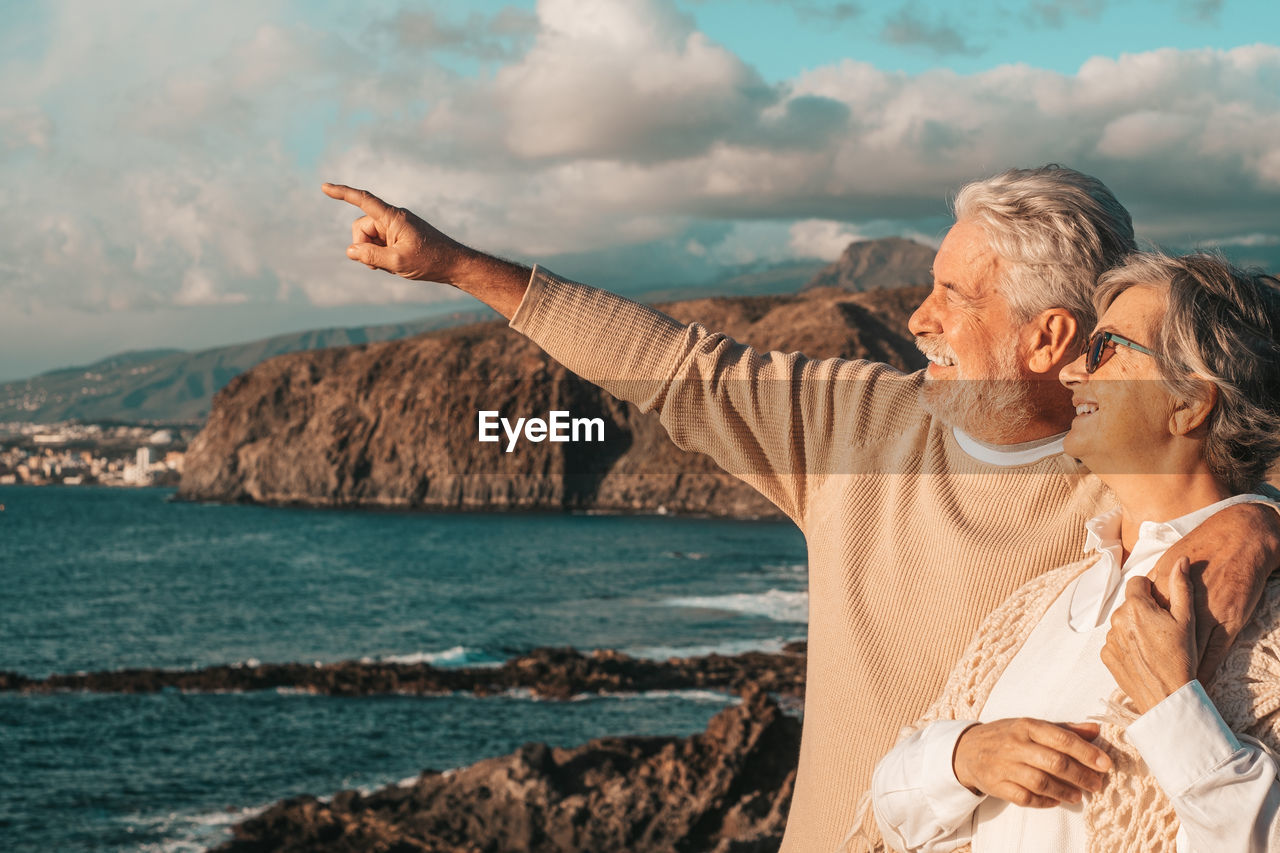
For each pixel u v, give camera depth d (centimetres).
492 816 1591
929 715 158
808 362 213
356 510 14575
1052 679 138
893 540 188
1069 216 168
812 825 193
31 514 13500
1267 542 122
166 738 2619
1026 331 173
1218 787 106
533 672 3297
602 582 6619
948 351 182
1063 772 121
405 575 7056
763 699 1598
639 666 3384
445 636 4575
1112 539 144
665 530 11119
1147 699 116
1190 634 115
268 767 2367
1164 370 126
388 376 15562
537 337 214
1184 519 129
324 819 1703
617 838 1512
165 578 6862
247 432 16362
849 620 188
